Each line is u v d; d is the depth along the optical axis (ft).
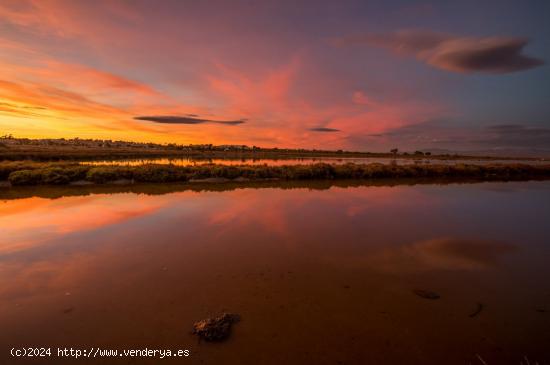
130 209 37.11
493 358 12.20
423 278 19.56
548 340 13.38
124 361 11.48
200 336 13.02
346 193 53.47
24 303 15.46
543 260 22.98
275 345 12.62
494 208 41.88
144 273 19.30
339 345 12.72
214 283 18.11
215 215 34.71
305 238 27.20
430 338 13.35
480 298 17.04
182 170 68.08
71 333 13.12
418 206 42.63
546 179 83.97
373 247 25.18
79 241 25.11
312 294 17.04
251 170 70.74
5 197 43.96
